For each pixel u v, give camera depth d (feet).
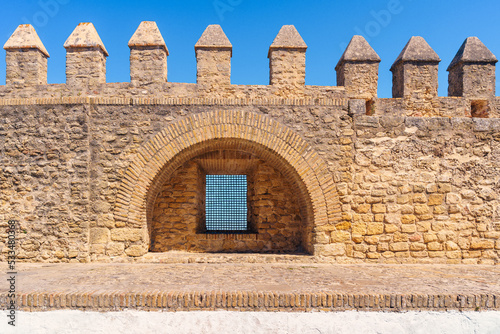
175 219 30.99
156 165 27.25
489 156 28.12
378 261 27.09
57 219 26.61
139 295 15.58
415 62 30.66
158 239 30.68
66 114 27.25
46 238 26.48
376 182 27.55
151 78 28.94
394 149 27.78
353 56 29.86
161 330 15.25
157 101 27.48
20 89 28.43
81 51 28.76
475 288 17.58
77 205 26.68
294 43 29.53
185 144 27.35
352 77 29.99
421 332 15.51
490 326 15.56
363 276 20.86
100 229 26.66
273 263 26.58
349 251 27.09
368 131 27.81
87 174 26.86
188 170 31.50
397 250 27.22
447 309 15.79
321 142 27.63
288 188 31.71
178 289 16.66
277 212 31.45
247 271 22.58
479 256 27.40
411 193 27.58
